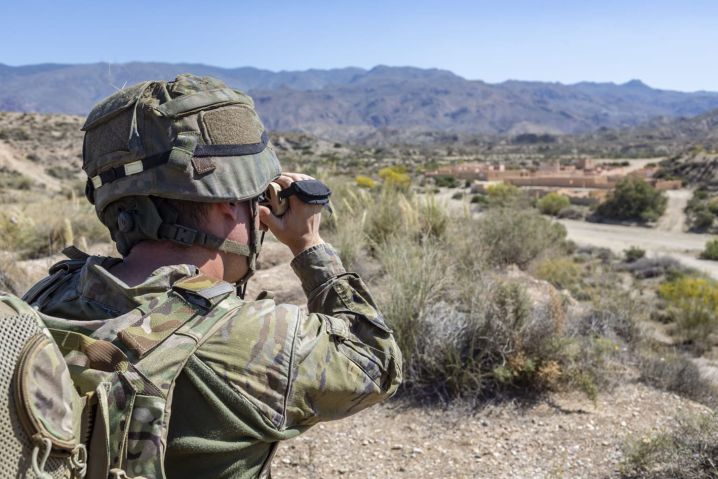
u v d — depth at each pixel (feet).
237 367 2.87
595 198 162.20
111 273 3.24
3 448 2.15
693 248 106.22
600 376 14.35
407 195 31.07
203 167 3.08
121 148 3.10
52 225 25.81
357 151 471.62
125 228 3.22
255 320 3.01
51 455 2.31
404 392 13.34
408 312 13.84
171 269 3.04
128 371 2.64
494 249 27.02
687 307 32.83
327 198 3.97
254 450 3.01
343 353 3.31
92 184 3.34
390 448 11.27
